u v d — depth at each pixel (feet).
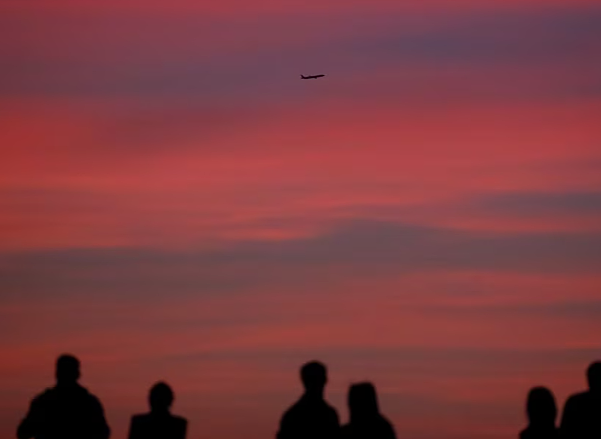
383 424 149.59
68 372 179.73
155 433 163.84
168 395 165.48
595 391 159.33
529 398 151.33
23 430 179.42
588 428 157.99
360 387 150.30
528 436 151.02
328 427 156.56
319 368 158.81
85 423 178.50
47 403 178.70
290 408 158.61
